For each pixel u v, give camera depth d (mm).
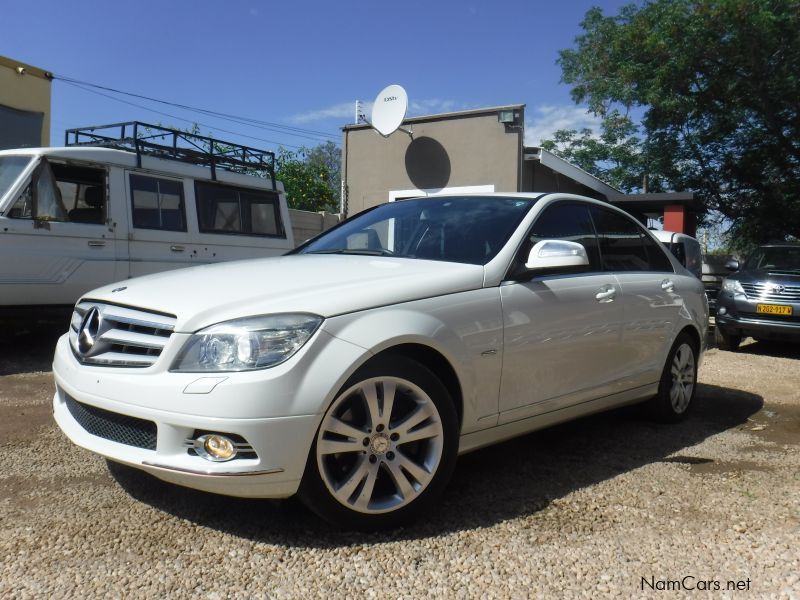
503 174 13914
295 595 2416
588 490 3506
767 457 4180
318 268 3334
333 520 2793
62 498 3225
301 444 2623
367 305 2879
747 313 9211
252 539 2826
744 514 3225
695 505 3328
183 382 2625
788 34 17906
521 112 13758
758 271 9641
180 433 2635
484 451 4164
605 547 2844
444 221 3977
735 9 17375
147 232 7707
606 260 4312
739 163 21312
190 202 8227
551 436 4551
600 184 16562
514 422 3479
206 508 3127
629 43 20047
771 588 2543
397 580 2529
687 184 22312
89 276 7160
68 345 3318
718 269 15742
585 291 3881
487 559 2711
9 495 3250
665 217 15719
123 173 7531
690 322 4945
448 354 3061
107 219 7348
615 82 20938
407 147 15016
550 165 14070
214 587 2453
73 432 3031
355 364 2734
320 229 13516
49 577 2500
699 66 19469
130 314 2938
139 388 2707
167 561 2633
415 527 2980
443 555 2732
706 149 21781
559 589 2502
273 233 9359
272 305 2746
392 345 2859
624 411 5309
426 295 3084
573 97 22656
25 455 3816
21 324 6969
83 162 7152
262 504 3182
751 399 6004
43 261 6789
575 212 4203
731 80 19422
